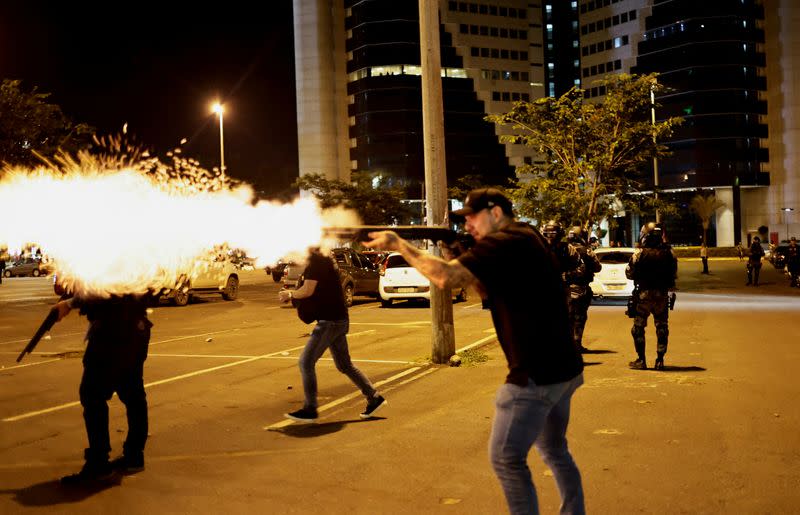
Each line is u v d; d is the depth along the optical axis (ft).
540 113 85.30
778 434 21.71
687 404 25.79
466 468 19.27
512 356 12.54
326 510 16.43
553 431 13.20
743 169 302.86
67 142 77.51
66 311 19.03
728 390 28.04
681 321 53.01
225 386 31.65
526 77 366.84
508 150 353.92
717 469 18.60
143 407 19.83
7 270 198.70
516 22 364.99
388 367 36.01
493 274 12.26
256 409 27.09
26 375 35.22
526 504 12.46
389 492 17.53
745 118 303.48
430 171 36.73
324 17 349.20
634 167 86.58
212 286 81.92
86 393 18.85
